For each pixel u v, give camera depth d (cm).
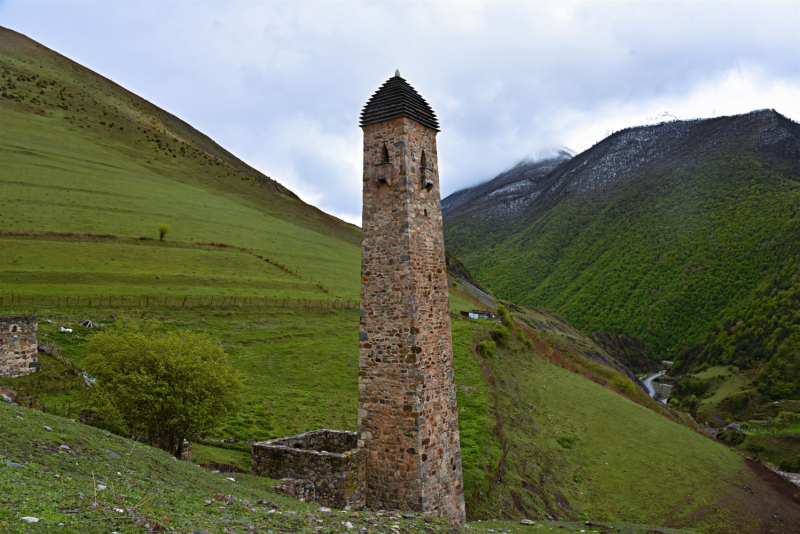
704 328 19688
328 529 1184
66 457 1212
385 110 2400
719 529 3412
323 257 10844
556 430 4616
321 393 4244
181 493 1221
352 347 5528
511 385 5516
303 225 14575
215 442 3042
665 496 3784
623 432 4988
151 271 6781
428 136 2533
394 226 2330
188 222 10094
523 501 3114
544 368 6794
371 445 2273
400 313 2272
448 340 2467
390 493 2203
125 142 15362
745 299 19288
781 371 13488
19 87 16150
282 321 6056
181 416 2220
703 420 12438
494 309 13550
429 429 2248
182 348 2472
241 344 5125
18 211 7962
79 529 770
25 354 3112
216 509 1132
